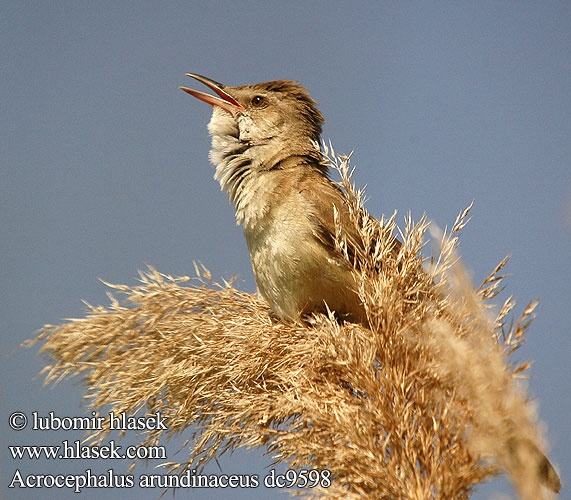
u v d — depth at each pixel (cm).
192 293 804
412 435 529
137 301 784
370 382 568
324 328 655
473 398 456
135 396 713
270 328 745
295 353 702
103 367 733
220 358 723
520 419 400
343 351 605
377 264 668
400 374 560
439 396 527
